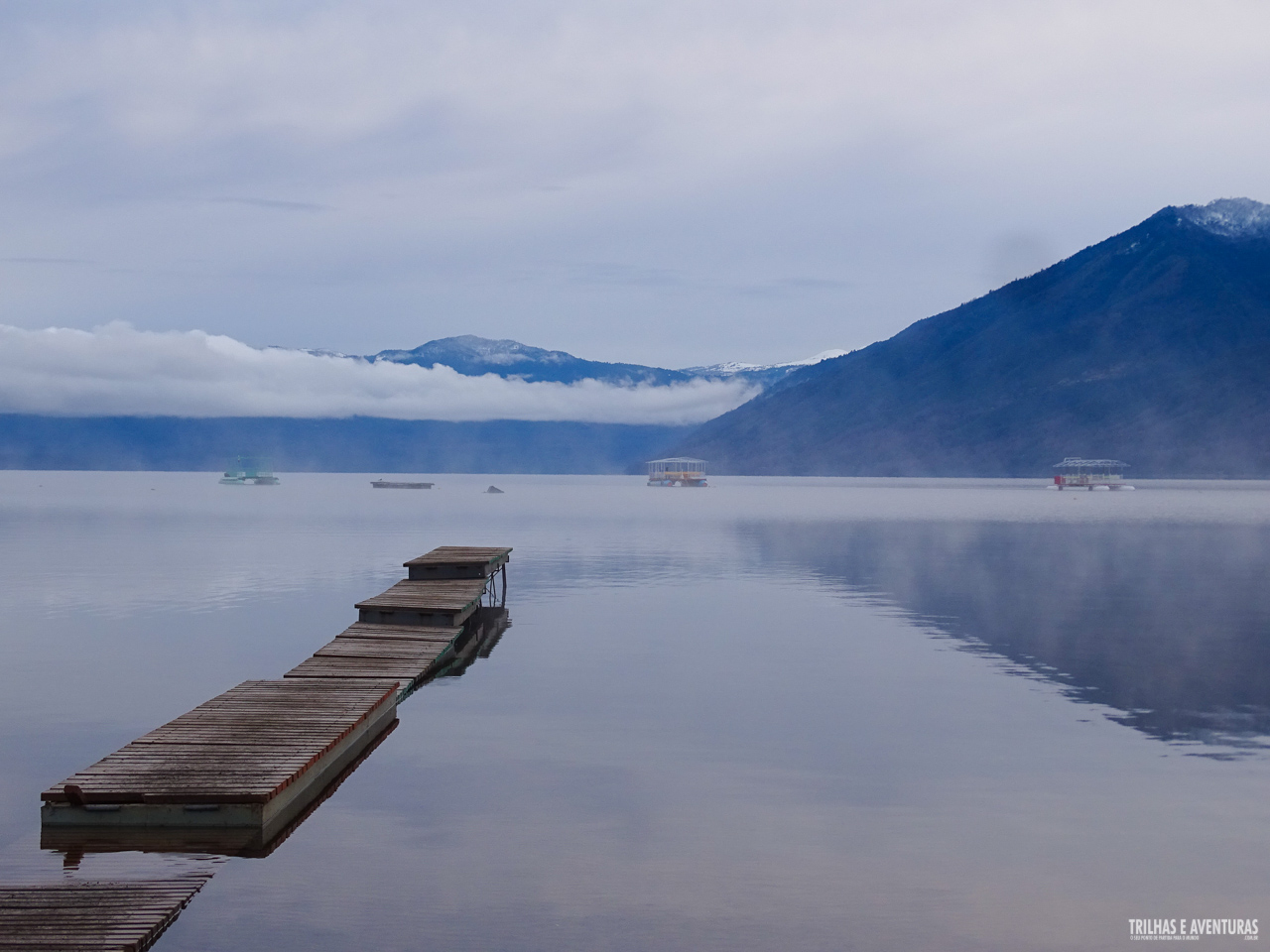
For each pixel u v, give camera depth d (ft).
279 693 61.62
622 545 198.90
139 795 41.93
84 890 35.86
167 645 84.94
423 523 279.90
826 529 258.37
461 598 101.55
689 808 44.55
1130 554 179.11
